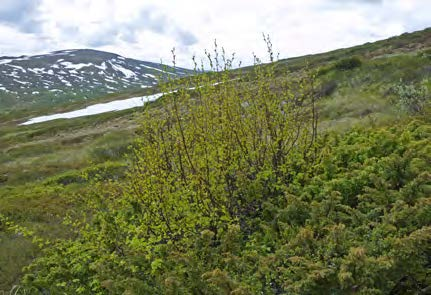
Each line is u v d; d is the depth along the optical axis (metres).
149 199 6.73
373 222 5.84
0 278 8.91
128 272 6.21
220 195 7.17
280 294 5.43
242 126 7.62
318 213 6.38
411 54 29.59
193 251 6.18
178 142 7.01
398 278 4.87
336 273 4.77
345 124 16.45
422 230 4.85
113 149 28.25
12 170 28.11
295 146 8.38
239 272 5.70
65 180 21.38
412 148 7.82
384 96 22.84
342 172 8.06
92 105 76.88
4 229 12.83
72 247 7.05
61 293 6.70
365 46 52.44
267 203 7.26
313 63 49.69
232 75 7.91
